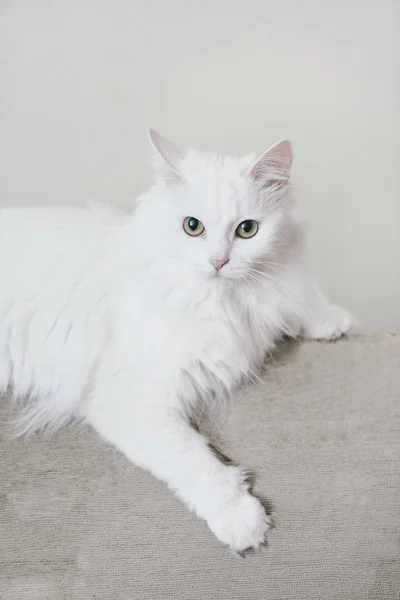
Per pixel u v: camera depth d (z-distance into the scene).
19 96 2.38
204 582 1.32
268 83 2.45
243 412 1.50
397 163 2.61
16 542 1.33
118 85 2.40
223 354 1.51
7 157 2.46
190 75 2.41
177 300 1.47
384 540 1.35
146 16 2.32
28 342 1.63
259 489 1.36
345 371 1.60
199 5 2.32
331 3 2.37
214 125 2.49
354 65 2.46
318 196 2.65
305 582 1.34
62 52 2.34
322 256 2.75
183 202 1.41
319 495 1.36
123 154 2.49
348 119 2.53
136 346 1.50
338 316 1.76
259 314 1.57
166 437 1.39
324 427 1.45
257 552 1.32
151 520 1.33
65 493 1.36
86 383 1.59
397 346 1.71
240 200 1.40
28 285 1.61
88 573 1.32
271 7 2.35
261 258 1.46
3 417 1.56
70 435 1.50
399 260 2.77
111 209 1.79
